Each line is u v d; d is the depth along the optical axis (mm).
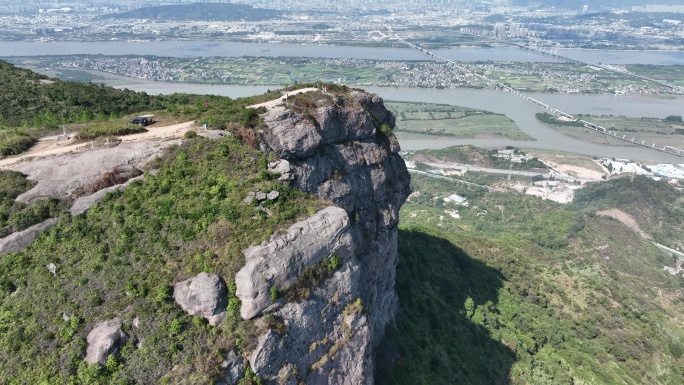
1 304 42969
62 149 64125
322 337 47562
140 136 66688
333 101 70625
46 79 125938
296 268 46156
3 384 37875
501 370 84125
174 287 43625
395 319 78938
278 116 63938
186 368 39250
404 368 69125
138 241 47500
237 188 53344
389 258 75688
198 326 41562
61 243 47781
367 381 52344
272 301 43594
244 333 41812
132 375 38594
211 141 59812
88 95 112250
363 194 70625
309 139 63156
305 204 53031
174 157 57531
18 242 47750
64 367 38750
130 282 43625
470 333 89125
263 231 47594
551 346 96625
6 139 67375
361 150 71812
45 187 53562
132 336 40500
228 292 43500
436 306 91250
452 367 77750
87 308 42156
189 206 50969
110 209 50969
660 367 96312
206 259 45094
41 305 42625
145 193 52500
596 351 96125
